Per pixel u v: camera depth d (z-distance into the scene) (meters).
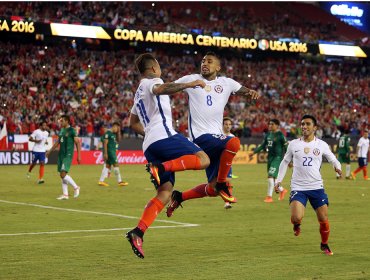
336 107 128.62
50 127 96.50
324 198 25.48
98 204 44.06
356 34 152.88
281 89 128.62
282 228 32.56
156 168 18.31
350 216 38.47
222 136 21.81
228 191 21.89
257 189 58.12
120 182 59.88
